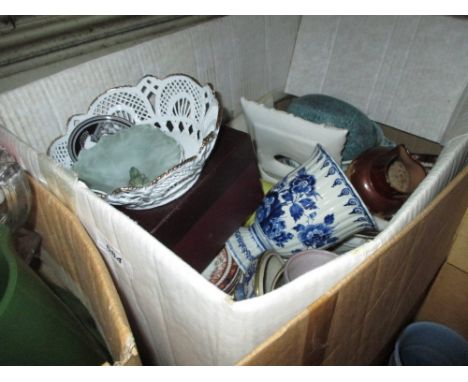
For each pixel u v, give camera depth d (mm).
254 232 540
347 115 646
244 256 539
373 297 391
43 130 450
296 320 268
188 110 492
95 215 334
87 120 460
